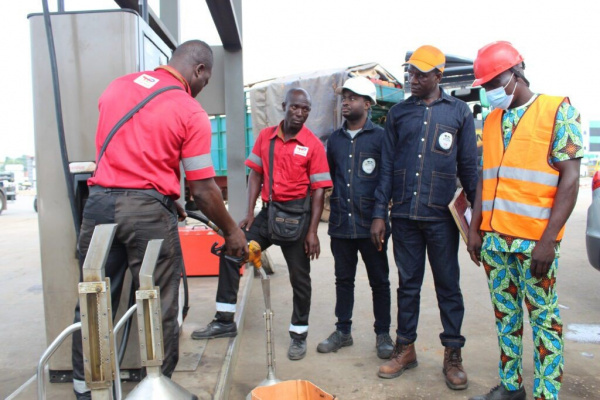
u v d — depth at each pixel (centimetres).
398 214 280
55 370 246
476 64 227
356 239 311
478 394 266
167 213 203
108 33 233
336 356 320
